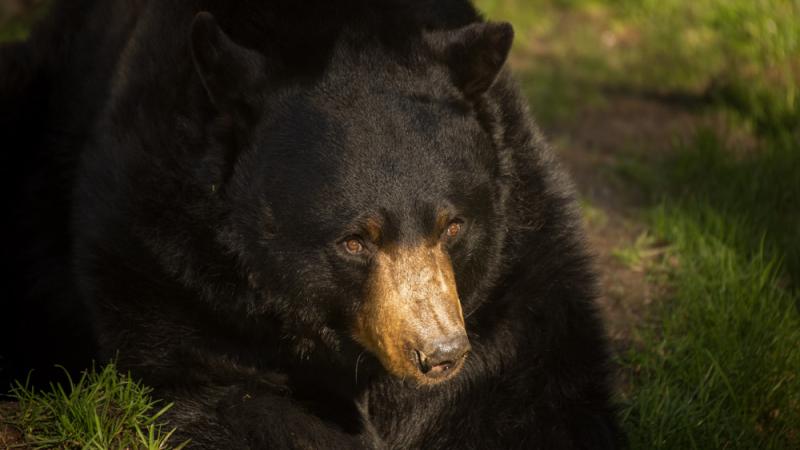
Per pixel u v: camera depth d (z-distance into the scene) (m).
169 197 8.46
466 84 8.47
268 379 8.95
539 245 9.06
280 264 8.15
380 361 8.30
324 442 8.91
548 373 9.12
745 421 10.20
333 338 8.46
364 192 7.79
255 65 8.28
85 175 9.11
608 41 19.97
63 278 10.41
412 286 7.73
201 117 8.45
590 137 16.19
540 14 20.81
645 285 12.52
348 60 8.34
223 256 8.41
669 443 9.91
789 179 14.05
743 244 12.72
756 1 19.55
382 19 8.72
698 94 17.69
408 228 7.80
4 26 17.62
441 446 9.38
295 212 7.98
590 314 9.31
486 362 9.14
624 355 11.16
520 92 9.43
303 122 8.10
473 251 8.34
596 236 13.49
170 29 8.89
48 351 10.82
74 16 11.19
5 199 10.82
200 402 8.81
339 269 7.95
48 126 10.79
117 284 8.72
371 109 8.05
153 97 8.68
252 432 8.72
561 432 9.06
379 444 9.43
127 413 8.58
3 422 8.62
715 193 14.09
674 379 10.73
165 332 8.73
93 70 10.28
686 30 19.94
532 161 9.12
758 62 17.94
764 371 10.57
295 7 8.71
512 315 9.04
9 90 10.92
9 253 10.85
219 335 8.73
